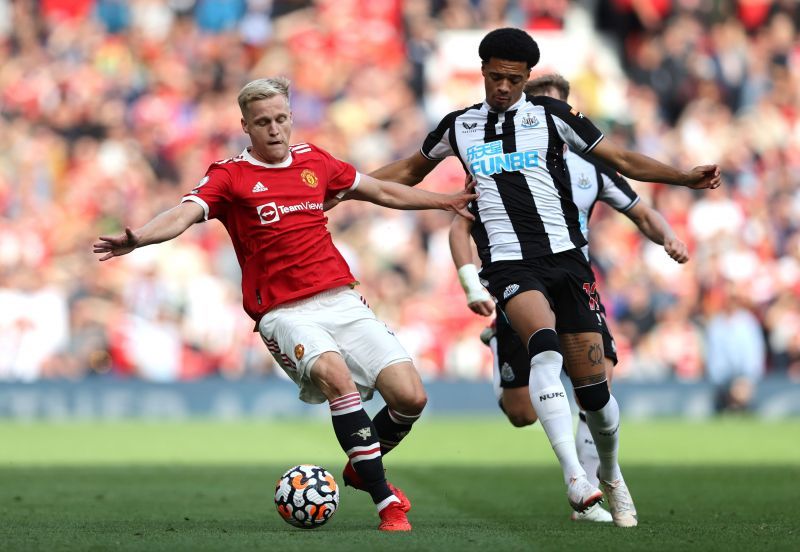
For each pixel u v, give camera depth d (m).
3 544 18.39
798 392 62.69
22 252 66.75
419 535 19.31
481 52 22.02
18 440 47.34
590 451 24.34
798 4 83.50
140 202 70.38
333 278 21.22
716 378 63.44
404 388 20.69
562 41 80.75
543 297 21.38
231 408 61.75
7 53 78.00
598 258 66.44
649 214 25.36
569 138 22.17
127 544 18.25
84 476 33.78
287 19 80.62
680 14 83.31
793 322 65.69
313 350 20.39
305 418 61.47
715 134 76.62
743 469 35.81
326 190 21.78
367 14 80.75
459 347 63.31
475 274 22.19
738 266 67.25
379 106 76.94
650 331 64.75
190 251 65.06
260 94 20.78
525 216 21.92
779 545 18.33
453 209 22.53
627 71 82.69
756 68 80.56
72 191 70.56
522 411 26.20
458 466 37.41
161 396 61.38
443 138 22.91
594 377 21.66
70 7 79.94
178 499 27.80
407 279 66.19
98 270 64.69
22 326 62.12
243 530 20.47
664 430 53.38
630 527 21.25
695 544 18.41
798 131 78.19
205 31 80.00
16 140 72.50
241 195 20.98
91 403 60.88
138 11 80.00
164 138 74.19
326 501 20.55
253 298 21.28
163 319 63.00
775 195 72.94
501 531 20.22
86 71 76.75
